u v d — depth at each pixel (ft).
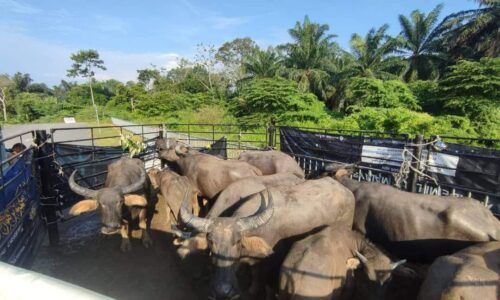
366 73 111.14
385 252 15.06
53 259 20.85
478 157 20.90
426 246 16.10
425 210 16.38
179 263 20.07
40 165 22.17
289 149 36.35
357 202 19.42
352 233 15.61
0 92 220.84
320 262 12.45
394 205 17.43
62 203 24.84
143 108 153.79
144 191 24.97
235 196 19.10
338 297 12.90
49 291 3.58
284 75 123.85
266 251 14.07
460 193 21.89
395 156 25.35
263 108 94.89
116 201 19.12
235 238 13.62
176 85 184.14
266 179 21.26
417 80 107.34
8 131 118.11
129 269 19.61
